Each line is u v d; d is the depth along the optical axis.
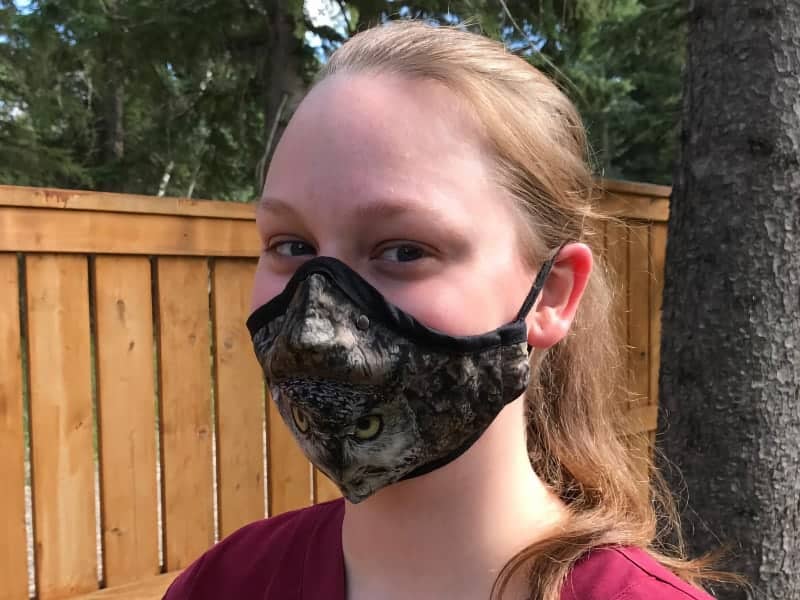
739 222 2.79
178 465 3.00
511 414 1.16
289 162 1.08
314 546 1.28
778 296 2.78
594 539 1.15
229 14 5.75
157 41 5.88
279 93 5.81
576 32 6.21
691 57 2.94
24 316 2.70
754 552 2.82
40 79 7.33
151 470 2.93
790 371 2.80
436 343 1.02
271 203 1.09
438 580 1.11
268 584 1.29
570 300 1.24
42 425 2.67
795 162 2.75
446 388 1.04
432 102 1.07
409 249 1.03
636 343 4.18
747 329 2.79
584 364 1.54
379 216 1.01
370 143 1.03
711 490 2.86
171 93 7.04
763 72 2.75
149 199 2.87
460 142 1.07
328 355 0.99
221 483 3.12
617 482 1.45
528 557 1.09
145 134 8.16
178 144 7.72
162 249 2.92
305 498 3.36
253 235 3.18
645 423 4.22
